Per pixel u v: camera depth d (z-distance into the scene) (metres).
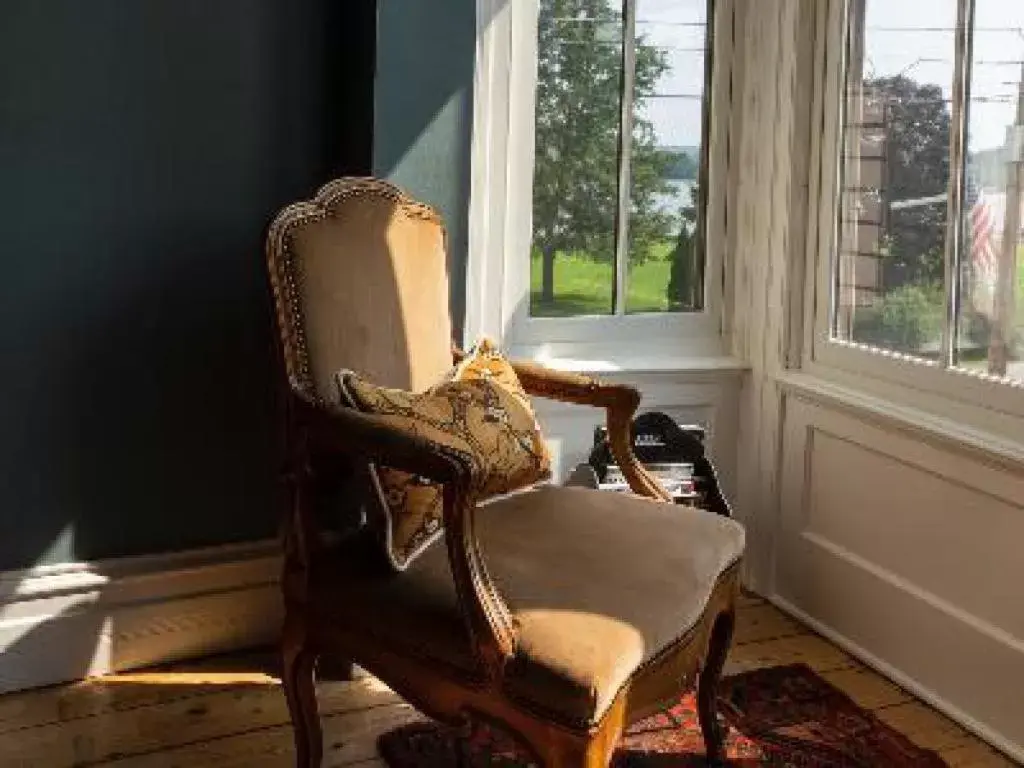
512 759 2.17
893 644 2.54
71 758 2.14
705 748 2.20
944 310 2.43
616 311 2.94
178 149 2.38
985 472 2.27
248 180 2.45
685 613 1.79
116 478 2.43
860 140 2.66
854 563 2.64
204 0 2.36
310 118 2.49
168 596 2.50
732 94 2.95
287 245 2.03
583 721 1.57
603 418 2.87
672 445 2.62
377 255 2.13
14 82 2.21
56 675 2.41
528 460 2.04
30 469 2.34
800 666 2.58
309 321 2.01
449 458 1.66
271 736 2.24
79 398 2.37
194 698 2.38
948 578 2.39
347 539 1.94
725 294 3.02
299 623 1.93
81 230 2.31
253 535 2.58
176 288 2.42
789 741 2.26
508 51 2.68
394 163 2.39
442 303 2.26
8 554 2.34
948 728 2.34
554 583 1.75
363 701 2.38
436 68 2.40
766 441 2.92
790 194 2.80
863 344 2.68
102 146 2.31
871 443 2.57
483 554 1.82
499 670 1.64
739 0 2.91
